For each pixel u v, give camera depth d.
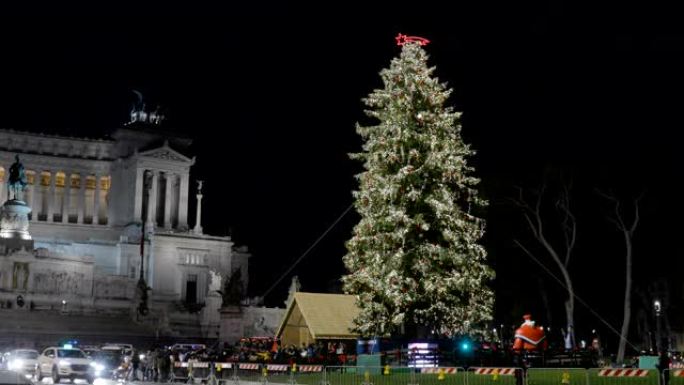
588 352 47.50
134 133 151.75
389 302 43.94
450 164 44.25
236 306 93.81
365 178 45.69
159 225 146.12
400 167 44.94
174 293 131.25
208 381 49.88
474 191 45.94
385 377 38.69
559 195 75.06
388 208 44.44
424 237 44.78
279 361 51.66
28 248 111.56
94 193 151.38
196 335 109.06
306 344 58.66
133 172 144.88
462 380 34.69
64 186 149.00
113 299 113.69
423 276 43.94
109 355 62.00
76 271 114.81
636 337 87.31
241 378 49.03
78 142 151.25
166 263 132.50
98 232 145.50
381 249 44.44
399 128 44.56
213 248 136.88
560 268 75.88
